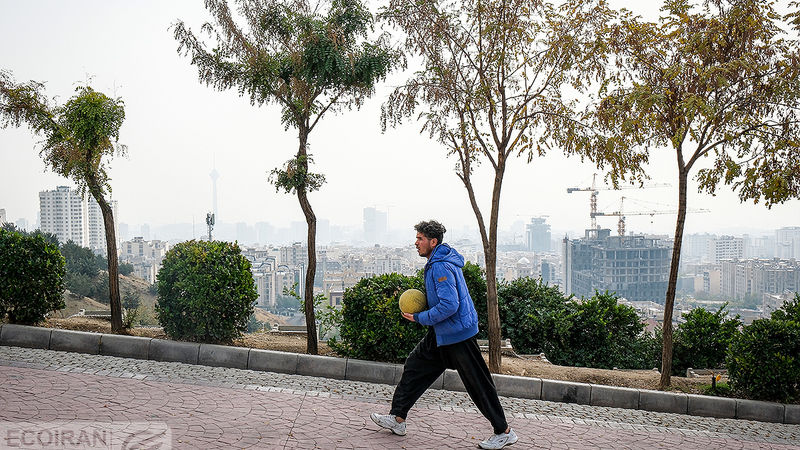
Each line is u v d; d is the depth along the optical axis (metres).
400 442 4.81
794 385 7.70
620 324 11.67
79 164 8.59
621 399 7.29
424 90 8.88
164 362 7.12
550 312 11.31
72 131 8.67
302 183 8.77
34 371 6.04
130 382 5.93
